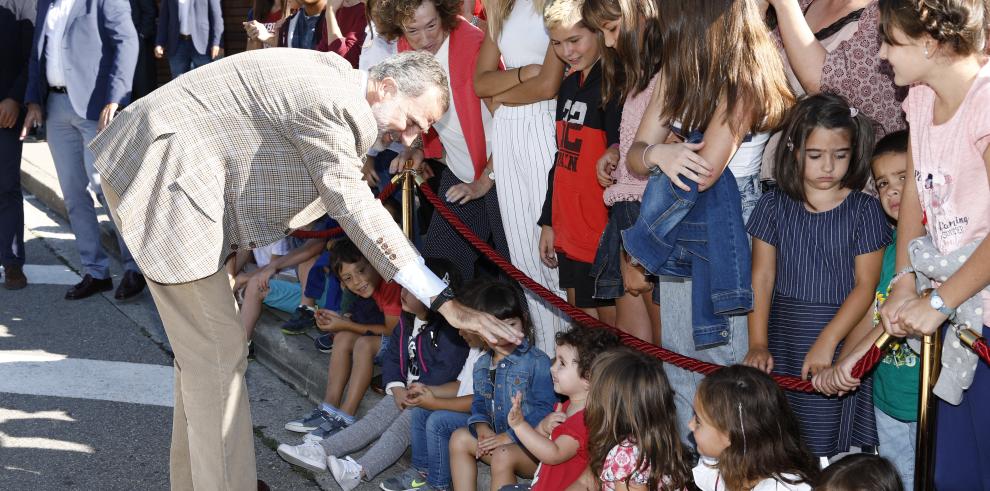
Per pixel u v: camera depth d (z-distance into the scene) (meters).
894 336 2.56
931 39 2.27
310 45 6.00
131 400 4.66
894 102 2.91
